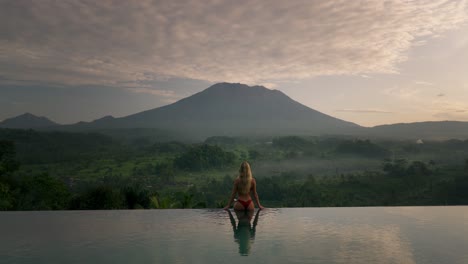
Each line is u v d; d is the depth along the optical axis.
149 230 3.66
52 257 2.38
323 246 2.76
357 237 3.20
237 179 6.15
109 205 19.02
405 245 2.82
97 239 3.12
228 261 2.24
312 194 127.94
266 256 2.41
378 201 123.31
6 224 4.21
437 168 173.12
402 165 168.62
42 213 5.47
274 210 6.10
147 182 165.12
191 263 2.20
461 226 3.93
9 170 39.16
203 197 130.38
